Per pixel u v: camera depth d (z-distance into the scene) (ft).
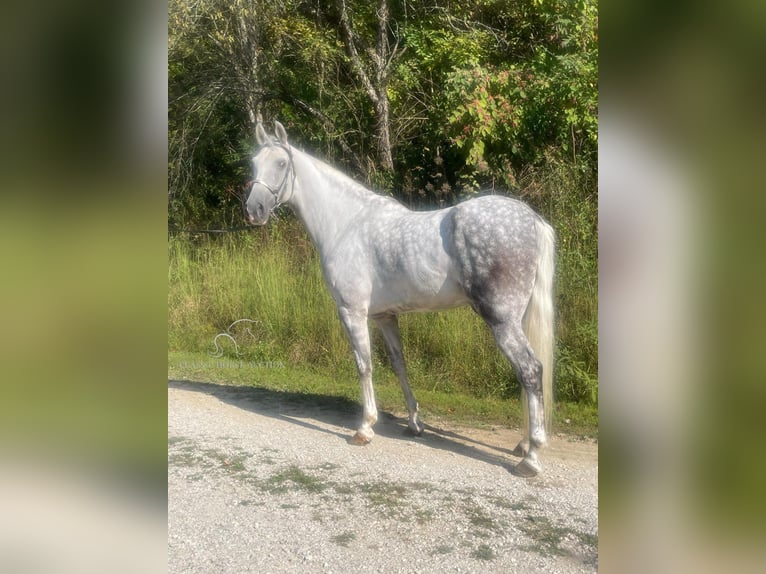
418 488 12.28
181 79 34.60
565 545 9.96
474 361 19.93
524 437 14.15
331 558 9.61
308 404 18.78
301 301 24.13
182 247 30.40
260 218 14.96
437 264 13.33
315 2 33.37
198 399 19.01
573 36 26.81
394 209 14.67
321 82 32.12
